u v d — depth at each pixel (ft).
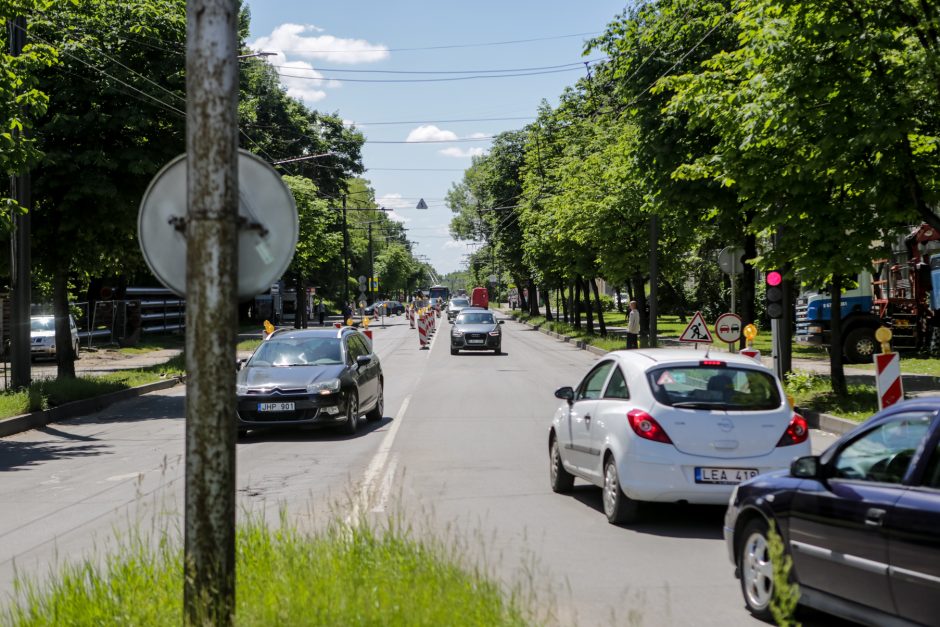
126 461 43.88
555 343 162.91
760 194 56.59
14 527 29.84
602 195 121.08
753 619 19.66
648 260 120.47
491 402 68.64
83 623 16.26
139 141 75.20
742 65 54.75
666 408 28.43
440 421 57.57
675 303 189.98
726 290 173.99
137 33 74.84
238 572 18.58
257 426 50.14
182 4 78.13
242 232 15.69
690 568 23.86
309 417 49.80
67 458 45.29
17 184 67.72
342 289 267.59
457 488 35.42
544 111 187.83
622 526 29.01
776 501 19.60
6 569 24.16
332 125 239.30
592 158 124.36
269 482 36.65
